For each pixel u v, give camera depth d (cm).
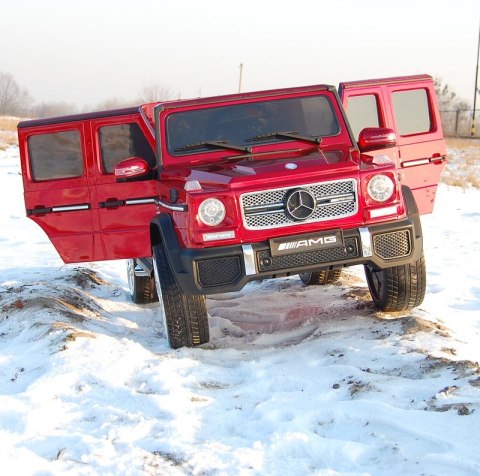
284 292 925
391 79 869
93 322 787
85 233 809
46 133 801
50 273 1070
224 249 639
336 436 470
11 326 762
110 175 801
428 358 581
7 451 456
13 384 607
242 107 765
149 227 762
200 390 569
